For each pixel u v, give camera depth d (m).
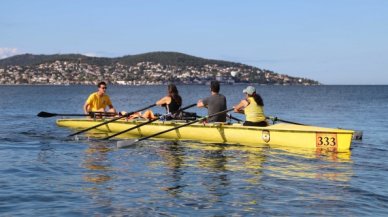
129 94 80.81
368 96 73.50
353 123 21.89
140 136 14.29
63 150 11.38
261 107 12.68
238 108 12.74
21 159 9.99
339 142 11.45
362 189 7.54
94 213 6.17
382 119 24.39
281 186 7.68
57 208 6.36
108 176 8.30
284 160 10.09
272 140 12.12
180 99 14.05
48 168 8.99
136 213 6.18
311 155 10.78
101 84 15.85
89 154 10.77
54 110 31.20
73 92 93.75
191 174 8.54
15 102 44.81
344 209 6.44
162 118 13.74
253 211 6.31
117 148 11.77
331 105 41.53
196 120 13.02
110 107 16.33
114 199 6.81
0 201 6.66
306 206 6.55
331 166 9.49
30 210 6.27
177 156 10.55
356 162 10.01
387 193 7.31
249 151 11.29
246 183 7.86
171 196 7.00
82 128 16.25
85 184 7.68
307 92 105.25
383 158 10.63
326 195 7.14
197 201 6.75
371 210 6.42
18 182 7.80
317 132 11.62
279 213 6.23
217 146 12.11
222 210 6.34
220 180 8.06
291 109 34.84
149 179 8.09
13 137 13.93
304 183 7.91
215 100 13.09
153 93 88.00
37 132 15.30
